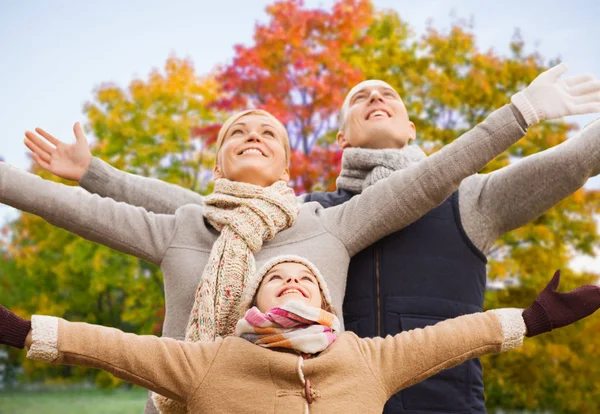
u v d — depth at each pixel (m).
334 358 2.57
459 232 3.71
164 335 3.29
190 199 4.08
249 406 2.49
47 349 2.43
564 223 11.20
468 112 11.86
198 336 3.06
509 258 10.84
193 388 2.54
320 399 2.50
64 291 16.91
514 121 3.27
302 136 10.80
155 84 14.40
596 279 11.09
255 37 11.01
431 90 11.56
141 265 14.46
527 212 3.62
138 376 2.52
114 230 3.38
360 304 3.58
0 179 3.27
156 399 2.87
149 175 14.35
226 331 3.07
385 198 3.40
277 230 3.37
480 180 3.81
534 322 2.67
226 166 3.59
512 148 11.36
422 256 3.64
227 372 2.55
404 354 2.62
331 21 11.12
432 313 3.55
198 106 14.36
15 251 16.47
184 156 14.42
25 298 16.70
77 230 3.37
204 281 3.16
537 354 10.71
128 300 14.12
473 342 2.63
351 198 3.77
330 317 2.66
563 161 3.47
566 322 2.67
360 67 11.63
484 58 11.89
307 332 2.58
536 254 10.81
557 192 3.53
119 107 14.41
